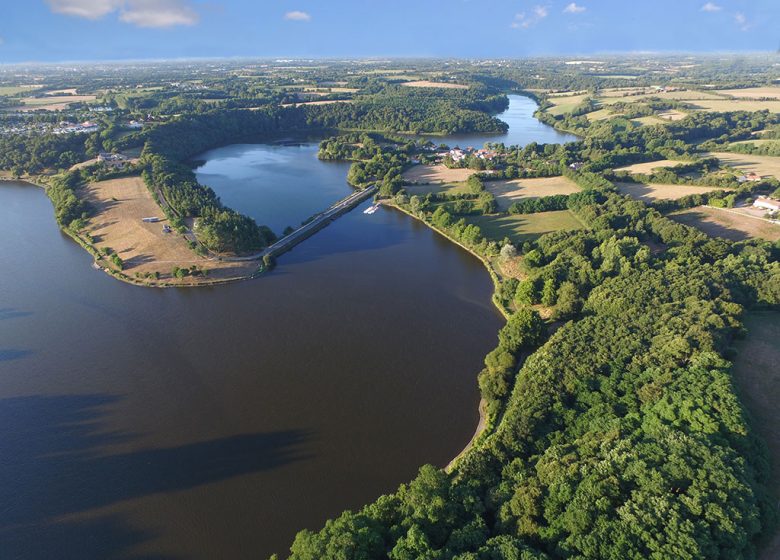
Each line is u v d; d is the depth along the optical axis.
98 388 127.62
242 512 94.50
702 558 60.88
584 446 85.75
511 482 83.06
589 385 105.06
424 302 171.50
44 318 158.88
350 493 98.19
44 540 89.62
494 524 75.94
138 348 144.12
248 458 106.56
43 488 99.81
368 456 106.69
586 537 65.75
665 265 162.75
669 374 100.56
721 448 77.38
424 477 80.62
